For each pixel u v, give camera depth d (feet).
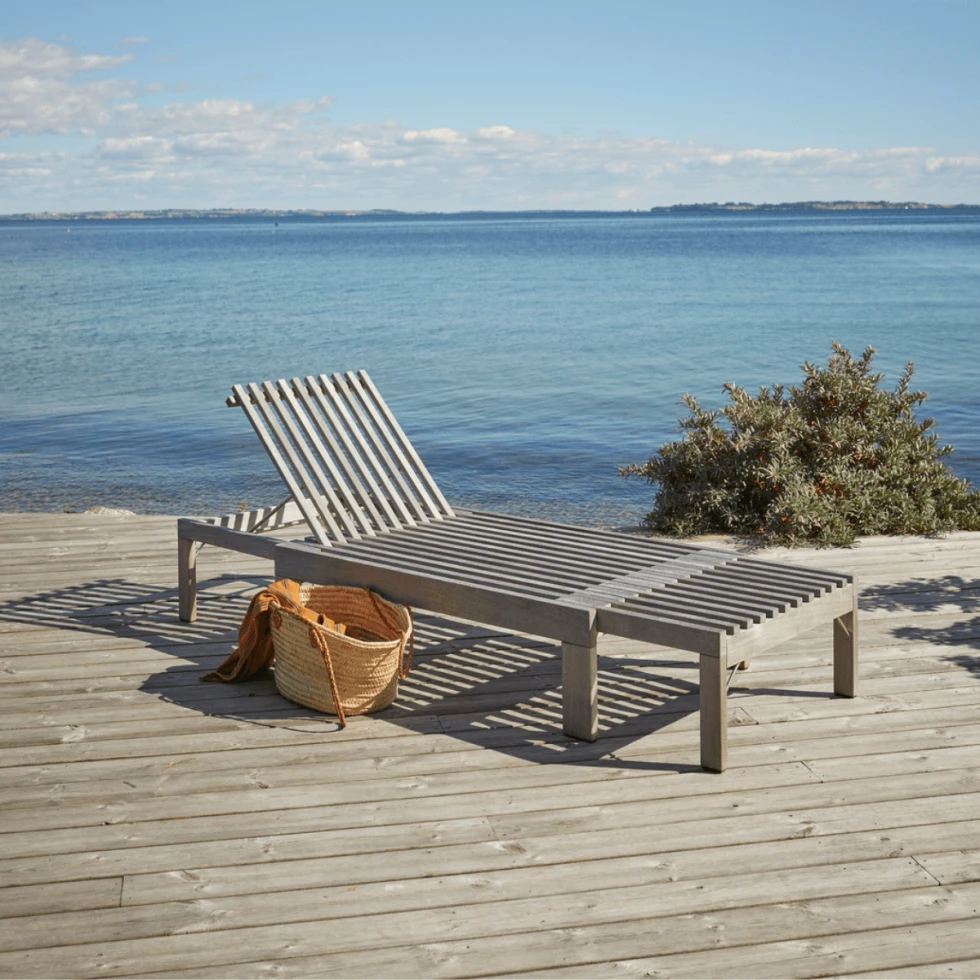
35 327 90.43
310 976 8.27
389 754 12.19
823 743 12.33
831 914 8.99
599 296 116.37
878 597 18.21
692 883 9.47
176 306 110.93
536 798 11.08
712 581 13.35
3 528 23.52
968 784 11.26
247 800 11.09
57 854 10.06
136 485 36.04
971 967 8.29
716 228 513.04
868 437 24.54
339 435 16.80
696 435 24.68
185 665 15.15
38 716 13.32
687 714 13.34
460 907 9.16
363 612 15.25
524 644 16.06
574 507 32.48
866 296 111.45
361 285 140.56
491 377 60.64
